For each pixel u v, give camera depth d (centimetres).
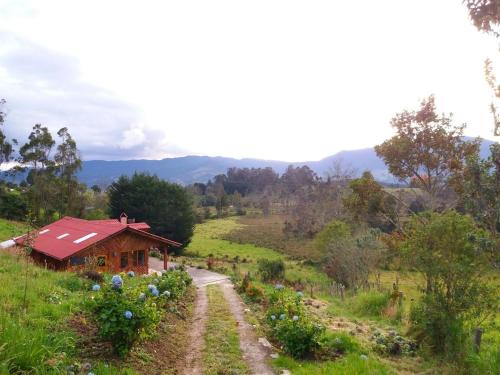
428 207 2909
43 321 734
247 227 7988
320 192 7312
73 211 5628
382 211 3256
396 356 927
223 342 952
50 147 5603
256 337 1031
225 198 10419
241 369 784
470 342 866
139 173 5716
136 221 5250
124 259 2522
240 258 5006
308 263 4528
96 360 650
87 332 755
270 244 6075
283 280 2948
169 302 1282
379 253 2841
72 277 1291
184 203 5525
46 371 513
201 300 1675
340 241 3203
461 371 790
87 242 2262
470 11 670
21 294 897
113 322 671
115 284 723
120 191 5491
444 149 2752
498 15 649
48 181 5438
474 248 855
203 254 5319
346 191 6269
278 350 930
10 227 3909
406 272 1149
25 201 5253
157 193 5412
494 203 809
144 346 788
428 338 936
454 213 947
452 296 910
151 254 4434
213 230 7662
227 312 1370
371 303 1603
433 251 934
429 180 2870
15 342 521
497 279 902
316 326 912
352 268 2800
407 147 2809
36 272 1290
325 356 885
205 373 746
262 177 13962
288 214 9450
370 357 873
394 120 2859
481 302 888
